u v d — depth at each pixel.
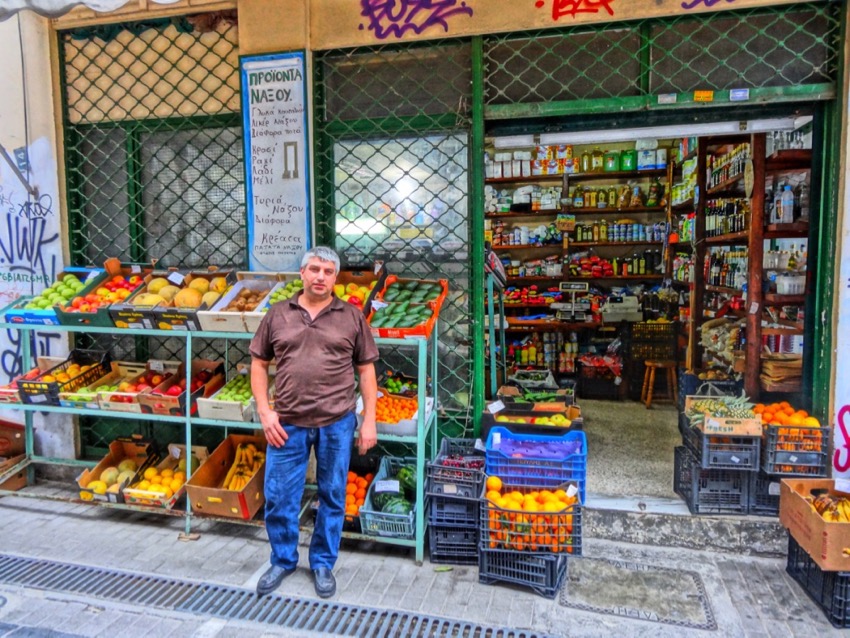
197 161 4.09
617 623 2.63
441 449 3.56
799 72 3.23
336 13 3.60
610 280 7.26
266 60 3.71
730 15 3.22
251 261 3.89
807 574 2.82
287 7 3.66
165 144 4.13
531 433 3.48
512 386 4.27
